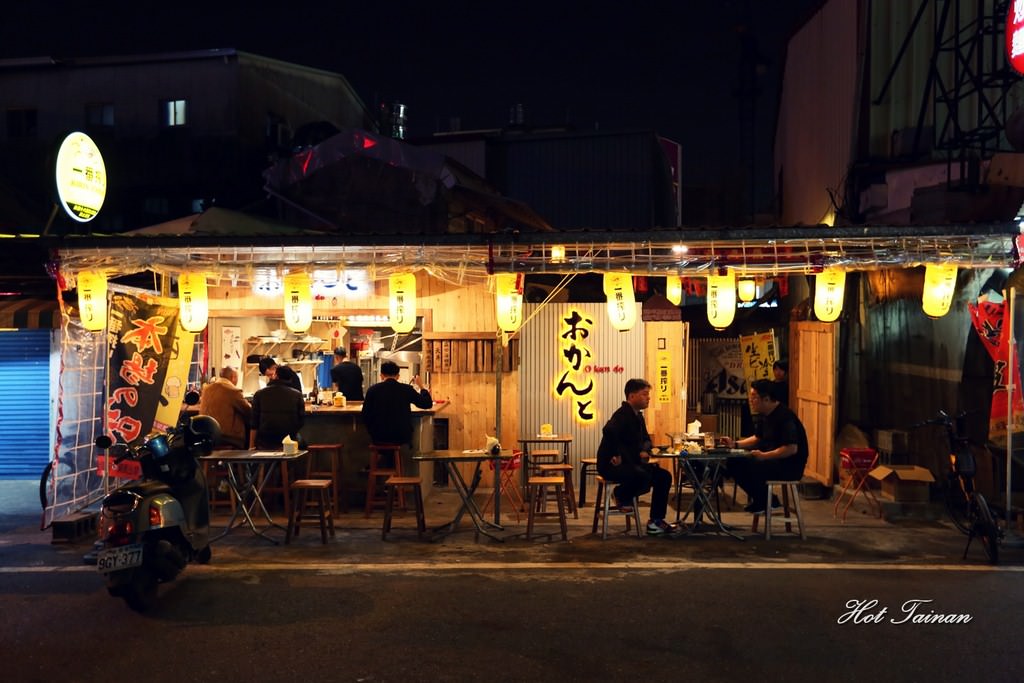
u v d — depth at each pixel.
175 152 20.83
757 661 5.68
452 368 12.39
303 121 24.05
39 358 13.19
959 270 10.26
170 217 20.92
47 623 6.44
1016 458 9.11
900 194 12.25
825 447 11.68
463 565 8.05
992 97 12.09
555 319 12.50
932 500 10.61
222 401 10.66
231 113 20.70
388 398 10.45
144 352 10.16
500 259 9.55
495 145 21.69
